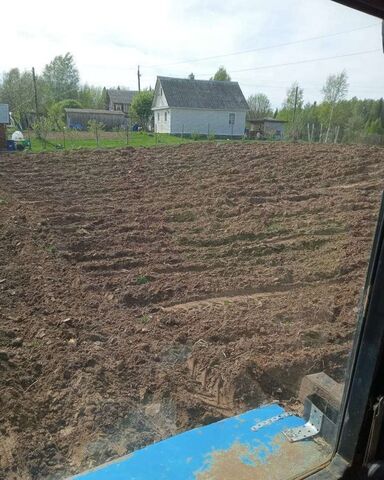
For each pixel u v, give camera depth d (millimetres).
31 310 4336
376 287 1270
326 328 4137
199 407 3049
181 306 4738
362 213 7871
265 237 6988
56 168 11914
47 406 2990
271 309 4586
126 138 21938
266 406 1737
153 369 3447
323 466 1384
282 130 22891
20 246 6195
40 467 2490
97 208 8328
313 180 10391
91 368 3383
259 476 1350
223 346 3793
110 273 5566
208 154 13953
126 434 2744
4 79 26594
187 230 7289
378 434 1342
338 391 1640
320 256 6152
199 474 1346
